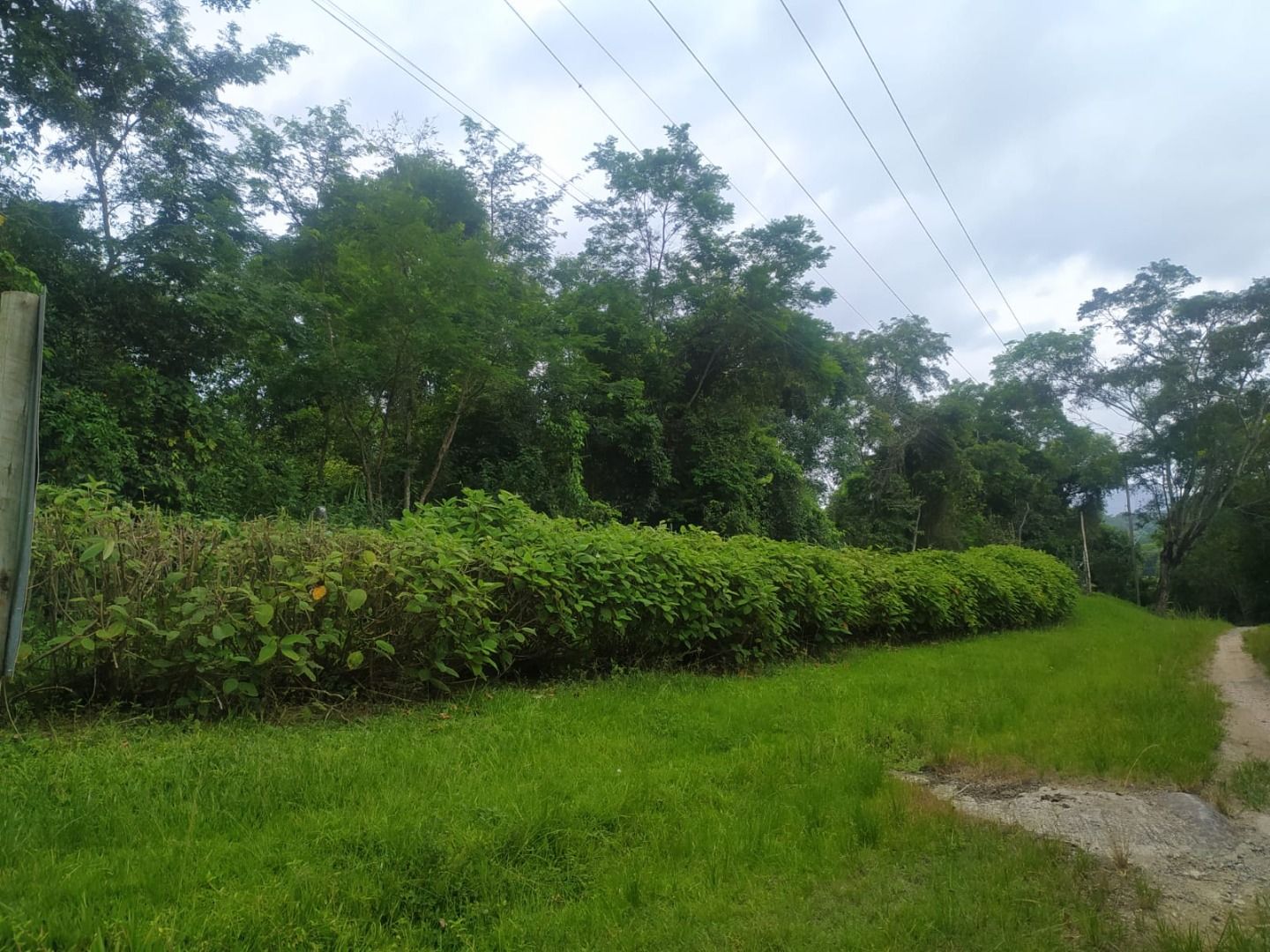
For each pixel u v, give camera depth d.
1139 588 47.19
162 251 11.76
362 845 3.05
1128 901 3.18
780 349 21.19
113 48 11.75
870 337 35.31
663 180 20.83
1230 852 3.79
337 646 5.52
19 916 2.42
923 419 33.56
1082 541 45.91
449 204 16.89
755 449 23.12
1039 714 6.36
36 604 4.85
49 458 9.67
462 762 4.24
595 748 4.70
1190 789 4.57
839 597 10.59
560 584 6.69
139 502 10.38
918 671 8.94
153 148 12.51
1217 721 6.51
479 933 2.65
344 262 12.32
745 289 20.59
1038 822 4.04
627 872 3.11
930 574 14.09
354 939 2.51
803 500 25.19
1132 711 6.54
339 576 5.25
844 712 6.09
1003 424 43.97
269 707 5.26
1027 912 2.97
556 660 7.28
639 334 19.88
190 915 2.52
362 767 3.96
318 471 15.30
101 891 2.66
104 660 4.88
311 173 16.06
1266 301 34.00
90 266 11.58
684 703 6.17
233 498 12.09
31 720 4.60
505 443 16.31
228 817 3.34
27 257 10.66
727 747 5.06
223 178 13.44
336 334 12.98
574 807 3.55
